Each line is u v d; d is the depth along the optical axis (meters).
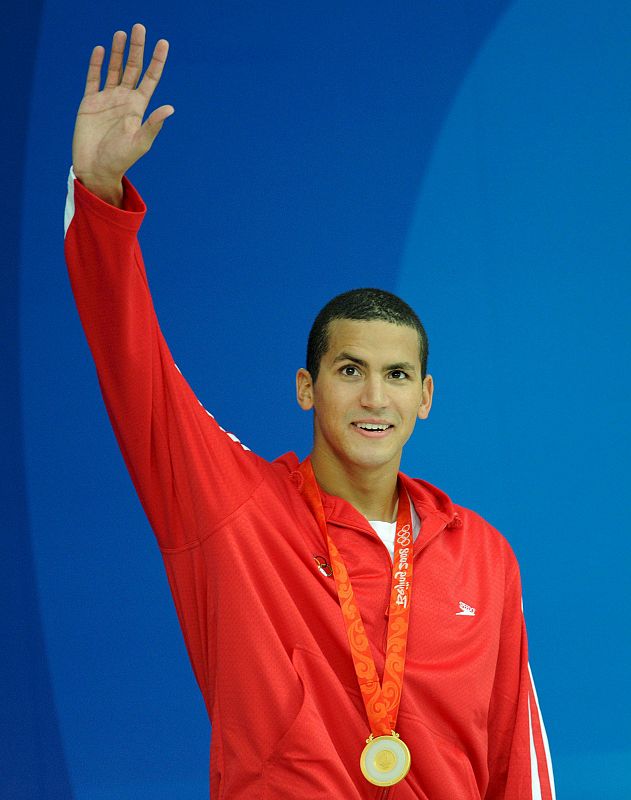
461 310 17.09
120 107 7.85
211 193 16.64
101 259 7.77
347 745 8.27
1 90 16.20
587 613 16.98
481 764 8.84
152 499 8.54
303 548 8.62
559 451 17.14
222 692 8.28
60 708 15.63
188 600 8.65
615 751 16.81
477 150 17.30
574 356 17.30
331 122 17.03
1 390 15.95
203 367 16.42
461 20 17.42
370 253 16.98
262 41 16.92
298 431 16.67
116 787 15.64
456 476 16.83
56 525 15.90
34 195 16.23
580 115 17.58
